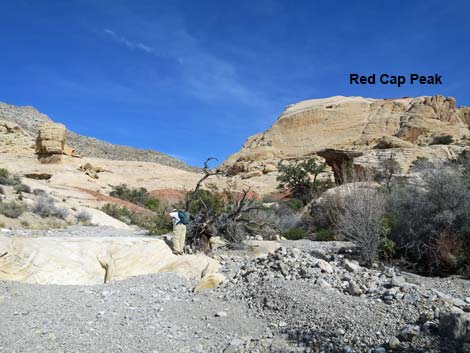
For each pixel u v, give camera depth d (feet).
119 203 96.48
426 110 232.73
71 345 15.24
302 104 330.34
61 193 86.48
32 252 24.57
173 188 148.36
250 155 255.91
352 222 30.07
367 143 235.61
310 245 37.91
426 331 14.92
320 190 93.91
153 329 17.72
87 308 19.80
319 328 16.85
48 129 151.74
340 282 22.61
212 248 36.35
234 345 15.83
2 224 48.26
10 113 320.50
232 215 39.93
